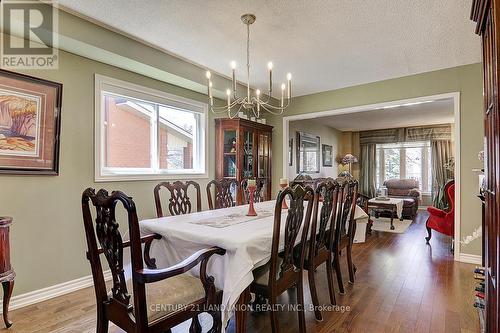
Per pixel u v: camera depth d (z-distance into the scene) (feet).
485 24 4.62
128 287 5.12
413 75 12.33
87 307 7.50
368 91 13.50
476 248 10.89
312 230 6.78
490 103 4.35
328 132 26.30
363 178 29.04
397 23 7.99
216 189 10.72
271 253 5.42
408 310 7.26
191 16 7.67
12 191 7.47
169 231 6.07
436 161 25.30
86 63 8.95
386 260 11.28
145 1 6.99
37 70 7.88
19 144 7.53
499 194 3.64
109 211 4.21
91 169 9.09
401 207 19.35
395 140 27.32
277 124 16.46
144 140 11.09
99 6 7.21
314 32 8.53
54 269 8.25
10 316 7.02
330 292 7.63
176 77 10.73
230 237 5.32
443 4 7.05
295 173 19.97
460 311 7.17
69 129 8.55
